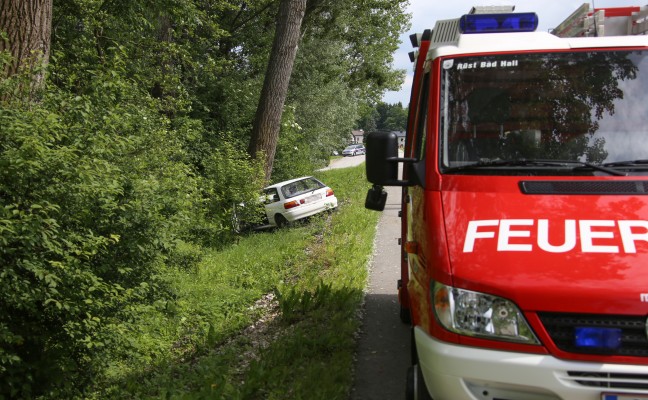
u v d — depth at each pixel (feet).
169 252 24.16
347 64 108.06
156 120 39.88
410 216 16.61
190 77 71.10
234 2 78.43
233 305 31.63
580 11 18.29
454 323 11.21
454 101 14.79
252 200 53.93
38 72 22.29
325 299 26.73
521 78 14.85
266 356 19.95
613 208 12.16
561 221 12.00
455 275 11.40
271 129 62.13
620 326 10.54
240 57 84.99
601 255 11.18
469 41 15.67
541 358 10.62
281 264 39.65
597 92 14.52
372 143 14.42
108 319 21.56
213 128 72.33
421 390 13.02
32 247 17.84
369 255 38.32
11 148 18.11
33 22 25.52
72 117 21.70
